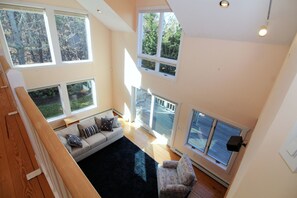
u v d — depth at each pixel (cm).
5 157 152
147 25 462
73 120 570
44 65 479
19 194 124
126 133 570
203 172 438
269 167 58
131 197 363
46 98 520
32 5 412
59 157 57
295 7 204
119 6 428
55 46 481
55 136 66
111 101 696
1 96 250
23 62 453
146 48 491
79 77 562
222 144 399
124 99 629
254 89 306
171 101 460
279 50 264
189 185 332
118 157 463
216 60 340
